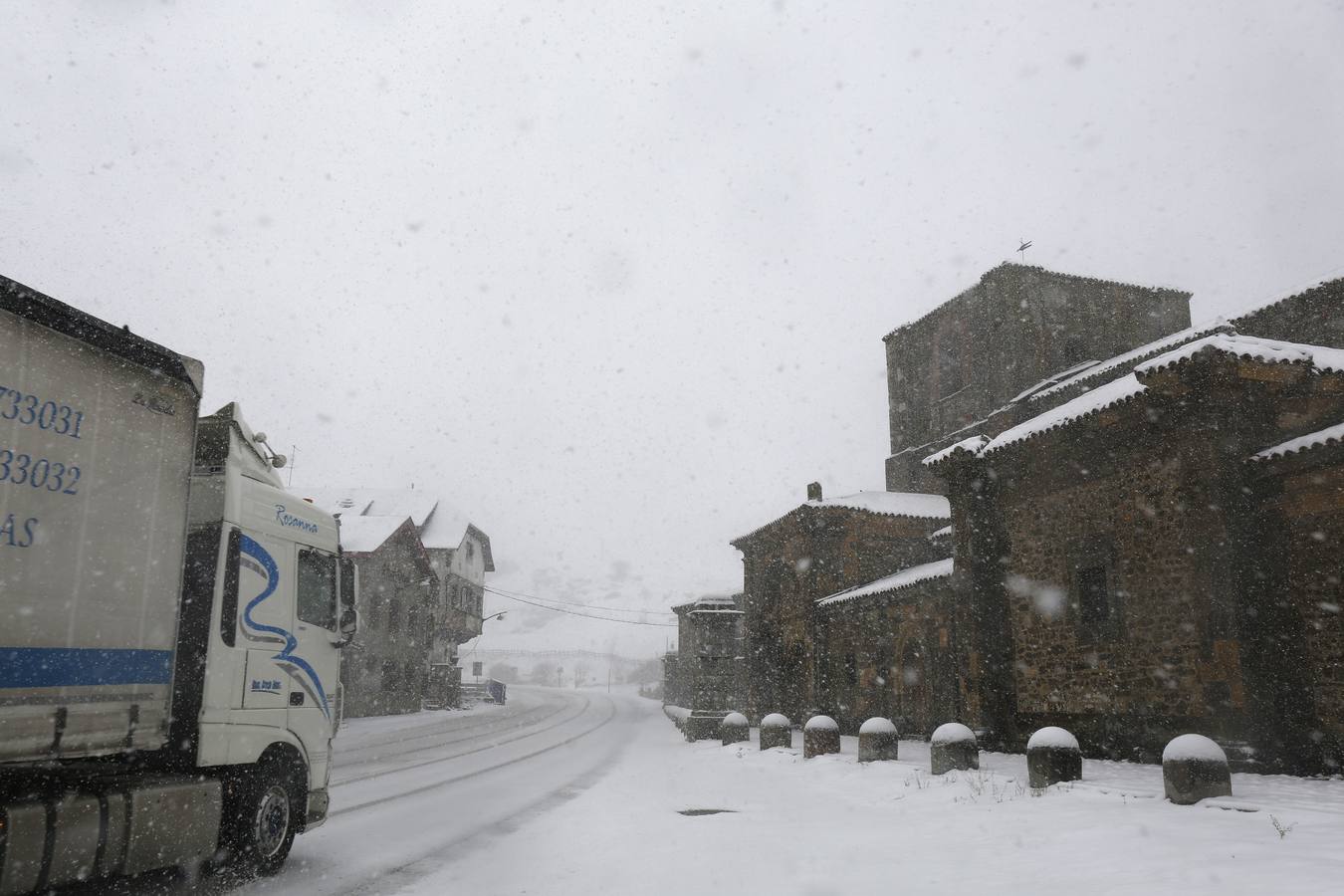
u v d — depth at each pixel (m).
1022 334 28.06
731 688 26.34
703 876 6.21
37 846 4.65
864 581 27.94
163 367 5.73
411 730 29.14
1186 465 12.41
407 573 42.47
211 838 5.94
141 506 5.50
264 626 6.89
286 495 7.51
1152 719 12.93
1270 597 11.63
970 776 11.41
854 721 24.81
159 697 5.55
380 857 7.18
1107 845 6.66
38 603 4.73
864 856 6.88
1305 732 11.06
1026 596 15.90
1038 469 15.83
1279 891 4.93
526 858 7.04
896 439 34.22
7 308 4.68
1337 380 12.47
